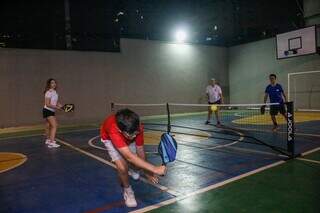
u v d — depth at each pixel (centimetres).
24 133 1349
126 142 411
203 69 2116
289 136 748
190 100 2052
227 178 612
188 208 475
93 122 1686
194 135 1118
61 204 516
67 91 1645
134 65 1841
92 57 1711
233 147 896
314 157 750
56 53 1616
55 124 1009
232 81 2231
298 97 1850
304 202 482
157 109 1917
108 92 1758
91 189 583
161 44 1934
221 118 1614
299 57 1831
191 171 667
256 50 2067
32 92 1559
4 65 1498
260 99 2059
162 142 346
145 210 475
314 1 1806
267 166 684
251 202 488
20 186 617
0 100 1491
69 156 865
